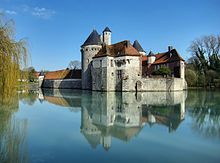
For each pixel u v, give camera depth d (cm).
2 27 1619
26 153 914
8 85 1599
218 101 2952
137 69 4853
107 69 4925
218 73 6462
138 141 1097
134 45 7812
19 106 2386
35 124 1473
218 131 1297
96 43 5703
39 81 8950
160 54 7175
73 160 843
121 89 4844
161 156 896
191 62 7219
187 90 5569
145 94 4162
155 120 1638
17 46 1681
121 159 859
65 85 7538
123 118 1709
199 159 868
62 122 1552
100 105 2492
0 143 1052
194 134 1230
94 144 1043
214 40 6831
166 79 5038
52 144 1038
